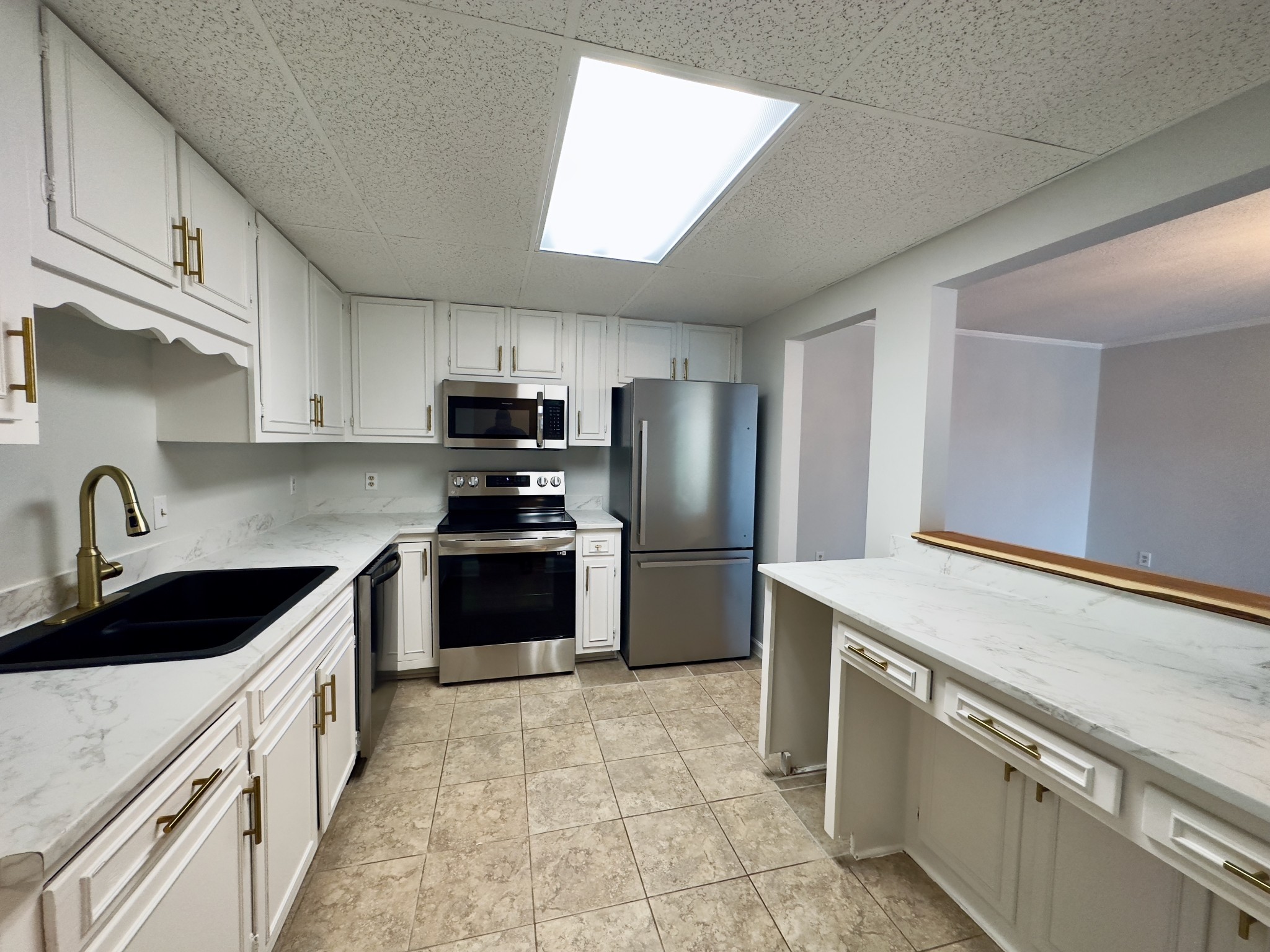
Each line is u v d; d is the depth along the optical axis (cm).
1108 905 112
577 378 302
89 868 62
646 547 285
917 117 121
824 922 138
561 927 134
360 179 151
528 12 92
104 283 99
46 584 119
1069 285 285
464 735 221
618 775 195
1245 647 104
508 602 271
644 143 136
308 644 136
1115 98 113
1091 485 460
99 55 100
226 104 117
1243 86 108
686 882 149
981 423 424
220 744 93
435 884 146
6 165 78
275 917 115
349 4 90
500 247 203
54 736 75
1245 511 369
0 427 77
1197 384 392
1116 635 123
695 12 92
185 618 158
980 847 140
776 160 139
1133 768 82
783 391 291
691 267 221
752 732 226
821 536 367
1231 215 195
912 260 198
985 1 88
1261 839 67
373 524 271
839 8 90
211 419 162
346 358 265
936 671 120
